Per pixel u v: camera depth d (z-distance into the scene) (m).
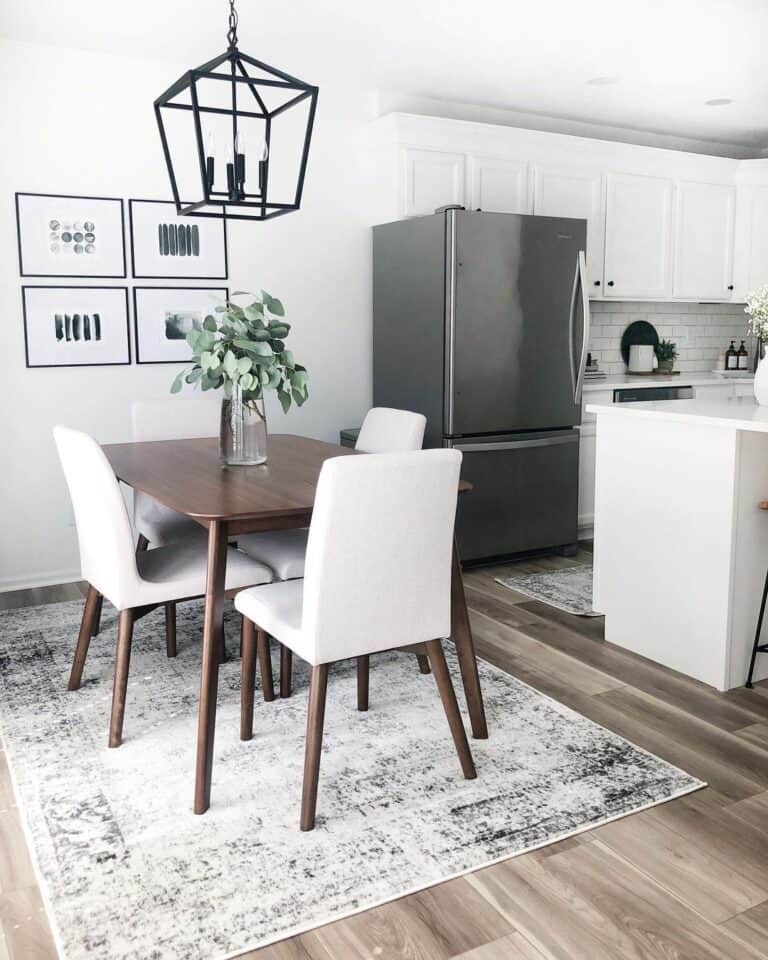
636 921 1.78
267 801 2.23
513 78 4.36
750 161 5.57
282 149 4.43
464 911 1.81
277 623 2.23
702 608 2.96
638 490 3.17
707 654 2.96
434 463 2.10
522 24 3.61
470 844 2.04
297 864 1.97
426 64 4.16
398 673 3.09
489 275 4.19
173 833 2.09
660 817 2.15
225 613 3.70
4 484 4.07
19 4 3.39
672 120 5.22
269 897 1.85
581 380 4.50
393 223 4.46
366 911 1.82
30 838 2.08
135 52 4.00
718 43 3.85
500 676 3.03
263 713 2.75
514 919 1.79
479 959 1.67
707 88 4.55
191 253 4.30
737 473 2.79
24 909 1.84
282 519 2.33
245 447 2.90
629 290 5.28
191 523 3.41
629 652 3.27
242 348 2.79
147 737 2.59
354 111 4.58
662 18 3.55
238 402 2.87
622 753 2.47
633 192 5.20
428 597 2.23
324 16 3.52
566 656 3.23
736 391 5.63
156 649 3.29
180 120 4.20
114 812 2.19
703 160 5.43
